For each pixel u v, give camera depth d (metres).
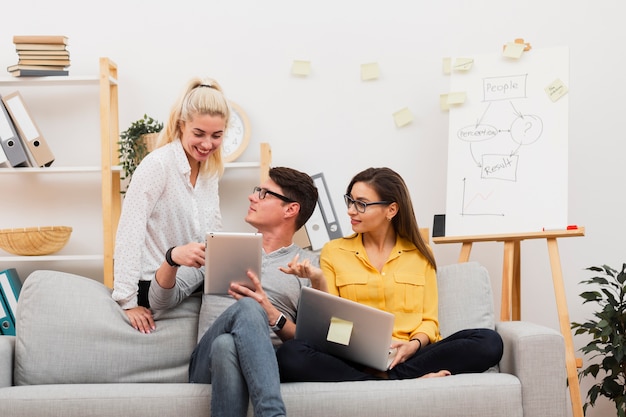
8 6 3.78
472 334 2.50
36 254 3.57
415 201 3.76
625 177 3.69
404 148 3.76
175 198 2.60
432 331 2.67
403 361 2.54
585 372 3.36
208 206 2.73
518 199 3.31
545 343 2.37
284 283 2.63
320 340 2.46
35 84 3.67
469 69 3.48
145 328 2.54
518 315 3.41
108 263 3.48
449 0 3.76
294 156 3.78
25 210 3.78
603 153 3.70
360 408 2.25
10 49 3.78
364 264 2.80
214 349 2.17
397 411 2.26
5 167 3.57
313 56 3.79
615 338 3.15
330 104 3.78
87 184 3.78
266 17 3.79
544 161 3.30
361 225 2.79
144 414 2.23
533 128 3.35
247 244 2.37
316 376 2.39
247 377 2.13
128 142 3.53
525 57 3.41
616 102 3.70
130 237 2.53
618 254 3.68
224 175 3.77
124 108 3.76
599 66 3.71
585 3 3.72
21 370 2.40
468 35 3.75
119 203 3.70
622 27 3.71
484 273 2.81
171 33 3.78
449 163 3.44
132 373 2.50
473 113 3.45
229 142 3.69
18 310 2.48
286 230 2.71
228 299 2.55
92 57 3.77
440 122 3.75
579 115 3.71
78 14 3.78
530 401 2.35
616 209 3.69
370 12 3.79
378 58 3.78
